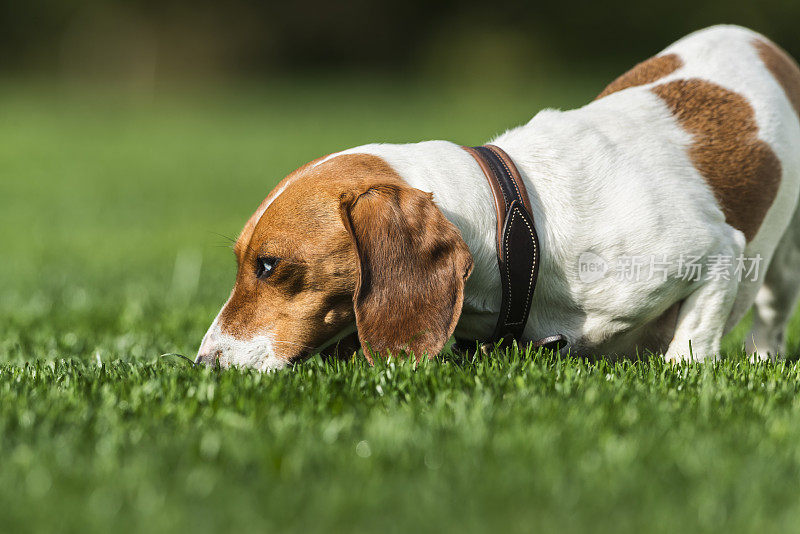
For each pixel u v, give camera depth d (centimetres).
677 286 474
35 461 330
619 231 463
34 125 3478
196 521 287
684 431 356
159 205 1730
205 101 4428
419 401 396
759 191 508
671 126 505
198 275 988
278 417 374
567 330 479
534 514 292
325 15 5659
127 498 304
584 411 378
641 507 296
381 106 3812
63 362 515
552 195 466
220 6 5744
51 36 5781
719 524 284
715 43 562
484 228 452
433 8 5534
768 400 397
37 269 1070
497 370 439
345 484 312
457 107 3638
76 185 2056
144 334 641
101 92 5100
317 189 431
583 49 4856
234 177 2162
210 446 340
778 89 545
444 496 302
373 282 417
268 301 438
